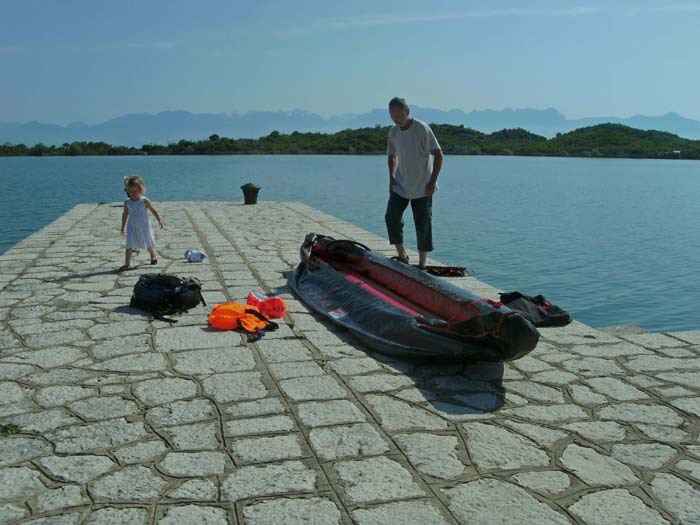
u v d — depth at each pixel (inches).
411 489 128.3
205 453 141.7
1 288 292.5
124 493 126.1
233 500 124.0
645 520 118.8
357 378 186.2
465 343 190.2
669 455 143.3
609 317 421.4
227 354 205.2
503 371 193.8
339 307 249.6
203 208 674.8
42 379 183.2
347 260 294.4
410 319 206.1
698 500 125.6
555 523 117.7
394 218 334.3
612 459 141.3
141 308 255.8
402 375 189.3
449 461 139.3
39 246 410.9
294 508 121.5
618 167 2815.0
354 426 155.3
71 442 146.6
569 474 134.8
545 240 725.3
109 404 166.7
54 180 1631.4
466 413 163.8
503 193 1365.7
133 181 333.7
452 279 319.9
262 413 161.8
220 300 274.7
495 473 134.7
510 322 183.3
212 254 387.5
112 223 529.3
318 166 2509.8
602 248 673.6
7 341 216.7
